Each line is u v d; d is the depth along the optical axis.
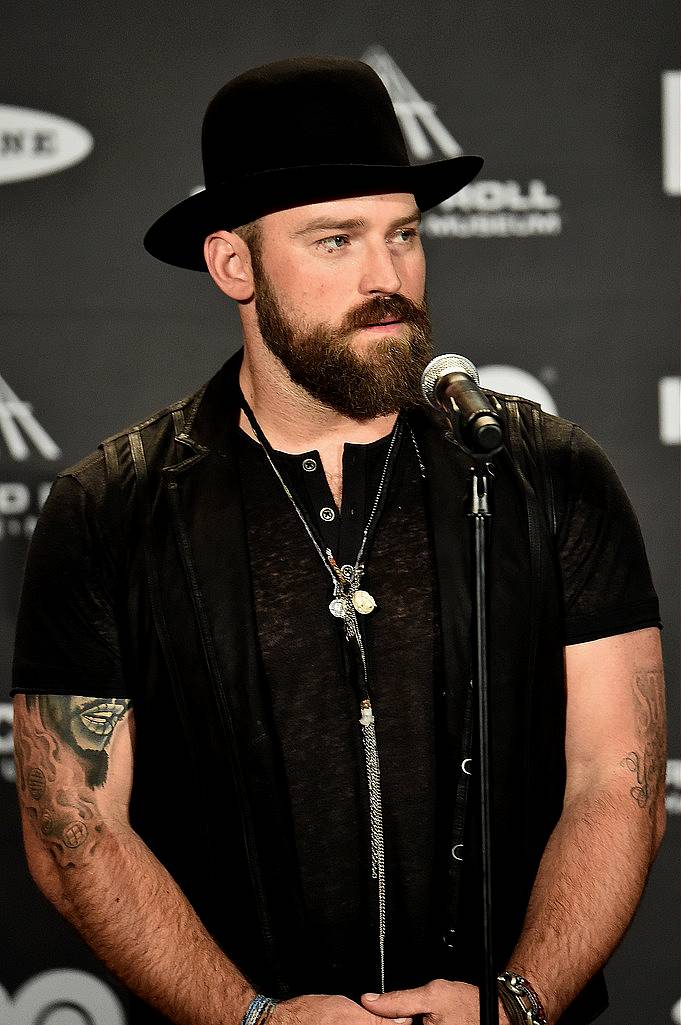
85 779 4.73
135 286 7.98
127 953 4.54
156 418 5.19
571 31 7.90
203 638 4.75
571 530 4.91
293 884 4.66
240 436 5.03
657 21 7.87
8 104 7.95
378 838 4.66
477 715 3.81
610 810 4.61
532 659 4.78
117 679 4.84
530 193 7.93
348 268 4.59
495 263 7.96
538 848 4.81
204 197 4.87
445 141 7.93
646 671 4.81
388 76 7.94
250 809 4.70
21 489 7.96
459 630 4.72
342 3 7.93
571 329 7.94
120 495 4.92
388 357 4.57
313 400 4.81
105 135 7.96
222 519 4.86
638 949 7.85
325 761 4.68
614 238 7.91
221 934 4.77
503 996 4.31
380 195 4.59
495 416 3.70
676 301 7.91
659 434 7.91
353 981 4.69
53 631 4.83
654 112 7.89
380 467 4.92
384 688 4.71
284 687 4.72
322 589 4.78
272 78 4.85
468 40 7.92
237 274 4.96
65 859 4.63
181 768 4.77
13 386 7.96
